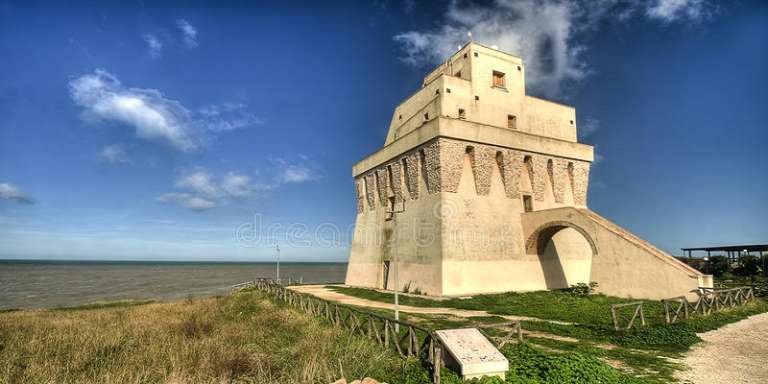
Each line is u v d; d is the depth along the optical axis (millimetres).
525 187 30906
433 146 27641
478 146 28500
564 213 26750
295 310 20609
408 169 30656
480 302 22453
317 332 14086
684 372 9797
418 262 27875
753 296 21500
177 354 11148
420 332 14234
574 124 36312
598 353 11445
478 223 27438
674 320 15547
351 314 14672
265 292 30625
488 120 31109
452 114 29484
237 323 17969
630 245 23375
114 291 57531
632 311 18719
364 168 37750
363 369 9688
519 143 30406
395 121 38438
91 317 22750
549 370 8656
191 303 29312
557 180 32344
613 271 24062
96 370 10844
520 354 10141
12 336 15328
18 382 10094
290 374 9898
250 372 10328
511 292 25875
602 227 24734
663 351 11789
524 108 33375
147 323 18609
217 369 10312
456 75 33375
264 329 15891
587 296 23859
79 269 161625
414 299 23719
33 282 79312
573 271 31203
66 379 10188
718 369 10039
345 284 39344
